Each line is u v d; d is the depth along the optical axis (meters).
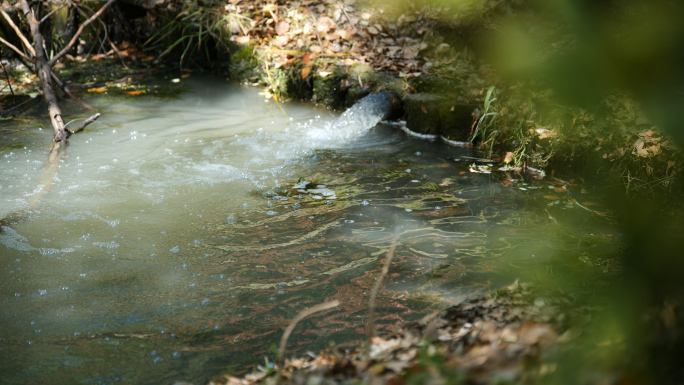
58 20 9.26
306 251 4.08
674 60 1.02
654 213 1.18
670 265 1.13
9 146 5.97
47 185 5.10
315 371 2.27
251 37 8.66
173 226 4.45
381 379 2.01
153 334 3.15
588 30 1.05
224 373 2.82
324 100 7.64
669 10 1.00
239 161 5.78
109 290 3.59
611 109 5.14
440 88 6.79
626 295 1.24
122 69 9.05
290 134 6.58
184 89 8.23
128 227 4.41
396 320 3.24
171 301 3.48
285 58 8.11
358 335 3.11
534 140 5.59
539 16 1.33
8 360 2.92
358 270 3.81
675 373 1.50
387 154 6.04
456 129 6.37
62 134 6.01
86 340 3.09
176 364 2.90
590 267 3.56
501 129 5.91
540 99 5.41
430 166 5.71
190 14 9.04
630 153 4.83
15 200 4.79
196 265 3.90
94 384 2.74
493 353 2.00
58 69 8.88
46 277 3.71
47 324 3.23
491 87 5.94
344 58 7.88
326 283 3.67
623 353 1.58
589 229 4.28
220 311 3.38
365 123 6.76
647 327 1.57
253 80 8.46
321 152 6.06
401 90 7.02
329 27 8.30
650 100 1.06
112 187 5.11
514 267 3.77
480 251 4.02
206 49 8.91
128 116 7.04
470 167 5.68
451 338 2.40
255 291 3.59
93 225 4.43
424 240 4.21
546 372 1.74
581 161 5.25
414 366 2.04
